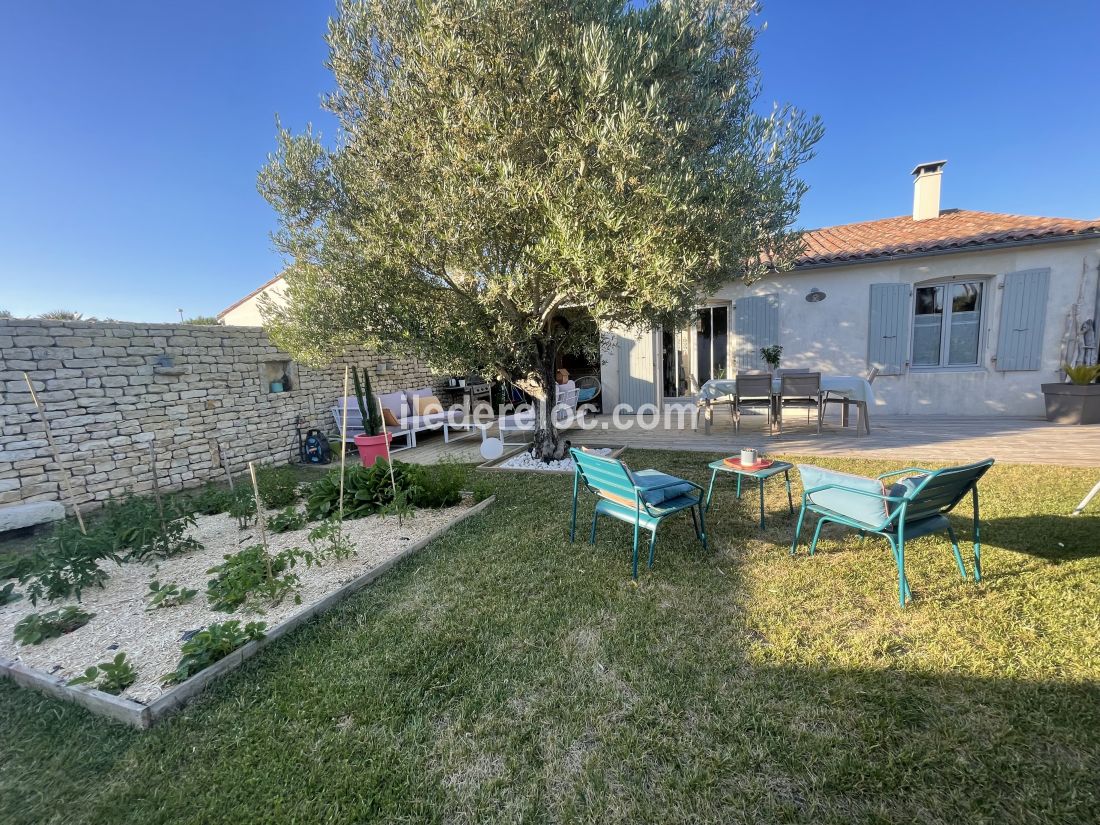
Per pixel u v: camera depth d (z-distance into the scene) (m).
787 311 9.10
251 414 7.24
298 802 1.59
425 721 1.93
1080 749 1.65
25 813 1.58
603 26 3.60
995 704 1.87
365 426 6.48
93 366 5.40
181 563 3.66
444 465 5.18
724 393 7.86
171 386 6.18
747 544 3.54
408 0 3.86
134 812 1.57
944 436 6.80
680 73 4.02
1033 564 2.96
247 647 2.37
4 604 3.11
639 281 3.55
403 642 2.47
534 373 6.31
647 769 1.67
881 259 8.17
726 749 1.72
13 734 1.95
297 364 8.01
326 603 2.88
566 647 2.38
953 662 2.11
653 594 2.87
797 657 2.21
